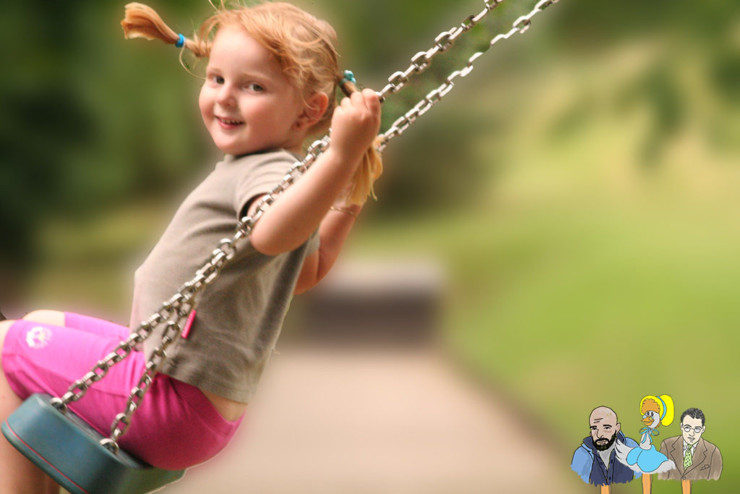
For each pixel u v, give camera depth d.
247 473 11.11
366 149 3.63
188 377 3.82
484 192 44.84
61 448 3.62
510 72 37.31
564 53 19.62
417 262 34.12
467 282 29.30
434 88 4.05
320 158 3.61
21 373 3.88
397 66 35.72
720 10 14.70
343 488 10.56
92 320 4.40
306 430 13.29
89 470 3.62
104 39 31.28
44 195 31.56
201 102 3.99
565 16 18.09
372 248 40.31
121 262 31.62
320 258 4.57
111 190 32.41
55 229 31.98
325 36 4.05
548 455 12.08
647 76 14.82
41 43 31.09
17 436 3.63
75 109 31.33
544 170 39.03
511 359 19.45
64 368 3.88
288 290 4.06
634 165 15.02
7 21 30.78
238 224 3.74
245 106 3.89
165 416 3.86
